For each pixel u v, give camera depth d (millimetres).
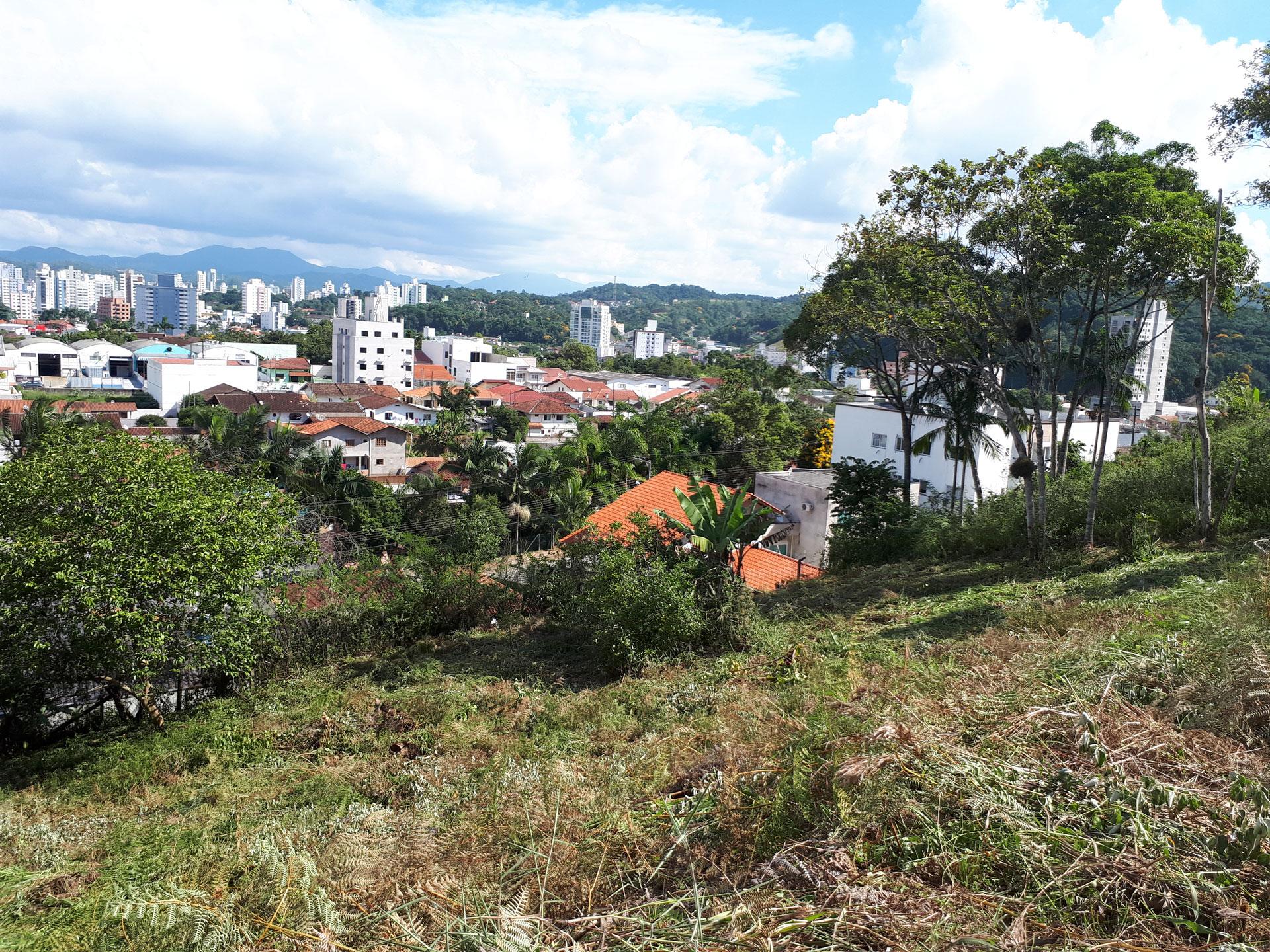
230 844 5176
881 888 2629
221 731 8781
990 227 11688
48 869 5098
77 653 9242
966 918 2402
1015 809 2859
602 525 19484
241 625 10125
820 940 2416
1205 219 11992
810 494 25234
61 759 8805
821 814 3221
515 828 3980
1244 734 3477
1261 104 9953
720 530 10922
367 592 13133
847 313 14750
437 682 9812
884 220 12484
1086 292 14219
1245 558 8602
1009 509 14438
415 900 3098
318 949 2928
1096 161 13773
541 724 7434
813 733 3775
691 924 2611
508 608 13656
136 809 6738
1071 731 3434
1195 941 2301
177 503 9562
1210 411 22844
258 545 10469
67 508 9422
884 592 11102
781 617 10641
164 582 9242
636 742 6312
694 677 8312
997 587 10383
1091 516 12203
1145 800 2850
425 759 6777
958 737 3504
